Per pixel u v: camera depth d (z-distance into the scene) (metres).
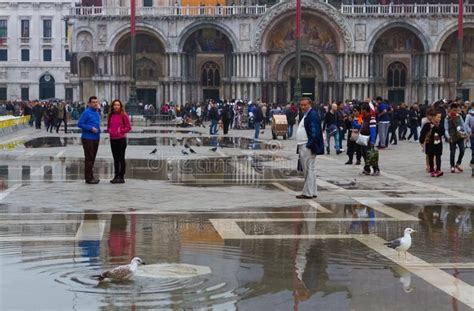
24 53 124.00
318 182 27.08
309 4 87.25
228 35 89.06
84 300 11.48
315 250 15.10
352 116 35.44
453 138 30.67
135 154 38.94
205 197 22.72
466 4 87.19
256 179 28.00
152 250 15.04
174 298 11.57
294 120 56.00
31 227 17.44
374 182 27.14
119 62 91.19
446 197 22.89
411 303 11.35
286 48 90.06
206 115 83.69
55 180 27.03
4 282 12.55
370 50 87.69
